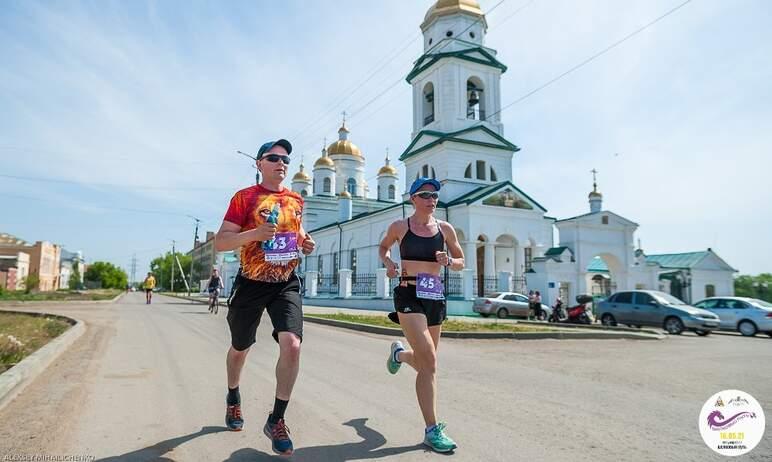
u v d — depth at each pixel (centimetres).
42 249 6894
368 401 503
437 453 350
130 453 345
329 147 5088
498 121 3184
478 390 573
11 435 383
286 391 338
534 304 2164
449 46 3072
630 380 650
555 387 595
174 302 3453
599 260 3600
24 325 1248
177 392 538
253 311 364
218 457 337
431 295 380
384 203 4725
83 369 671
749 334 1731
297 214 380
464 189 3011
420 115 3284
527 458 343
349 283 2859
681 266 3180
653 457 350
